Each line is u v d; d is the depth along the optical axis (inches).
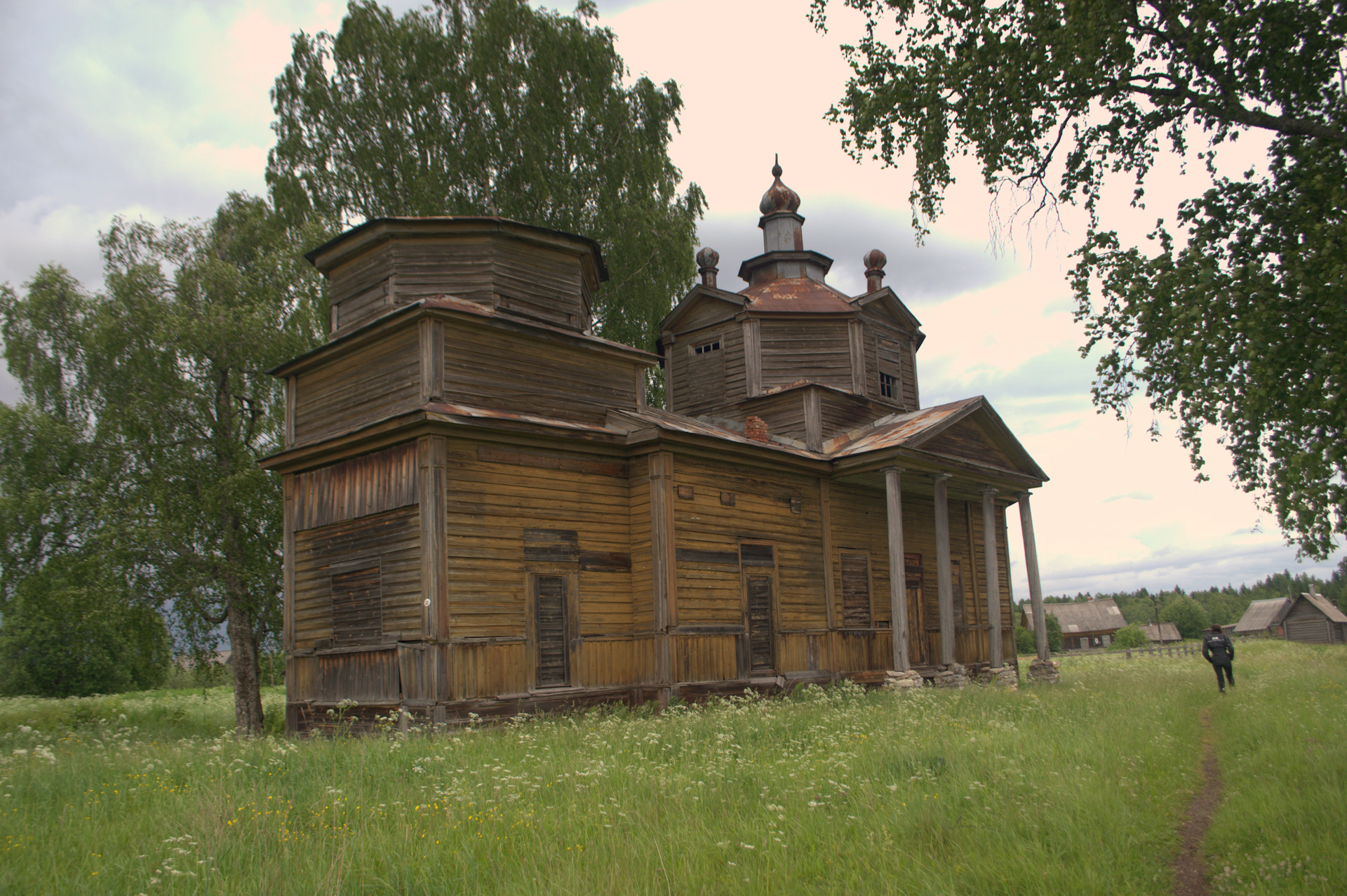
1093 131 439.2
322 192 1251.8
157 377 973.8
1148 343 377.7
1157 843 276.8
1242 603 6343.5
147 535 899.4
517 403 697.6
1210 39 379.2
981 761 374.0
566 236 769.6
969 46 454.3
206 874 235.8
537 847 265.6
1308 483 330.0
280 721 1048.2
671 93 1386.6
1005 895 228.2
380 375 694.5
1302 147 350.9
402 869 242.5
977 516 1120.8
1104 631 3786.9
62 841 286.8
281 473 737.6
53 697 1622.8
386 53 1225.4
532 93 1248.2
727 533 764.6
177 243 1072.8
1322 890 221.0
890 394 1114.7
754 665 769.6
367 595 646.5
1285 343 335.6
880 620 924.0
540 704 631.8
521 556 647.1
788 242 1183.6
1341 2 350.3
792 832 282.8
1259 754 402.9
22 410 972.6
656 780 351.6
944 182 500.7
